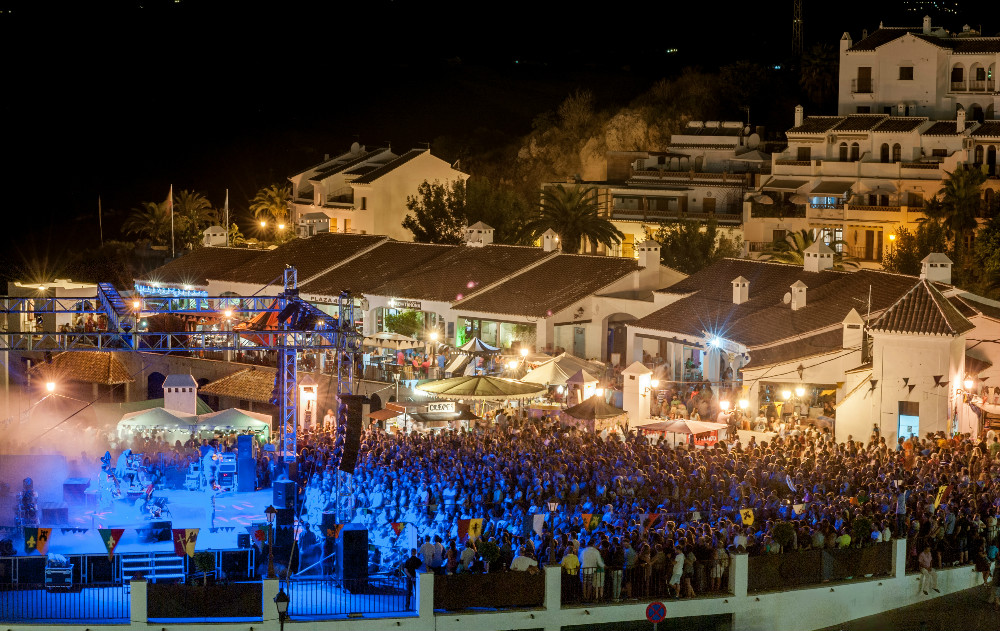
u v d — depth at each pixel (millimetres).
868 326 50000
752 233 89938
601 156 123125
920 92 90938
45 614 32844
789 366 53281
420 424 57562
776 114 119062
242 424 53969
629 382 54125
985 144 82688
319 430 55094
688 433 47594
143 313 49438
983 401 51625
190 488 49406
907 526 37656
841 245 84812
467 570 33812
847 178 87312
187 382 58906
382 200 102750
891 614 36469
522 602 33219
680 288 67375
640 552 34156
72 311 48156
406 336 67375
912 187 84062
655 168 101750
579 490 39500
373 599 33969
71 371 75375
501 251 76938
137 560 34969
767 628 34688
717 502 38281
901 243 76812
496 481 39375
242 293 83500
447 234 96812
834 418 51781
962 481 39312
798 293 59438
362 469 43875
